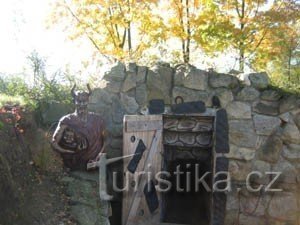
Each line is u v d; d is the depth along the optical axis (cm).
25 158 345
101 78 455
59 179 371
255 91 438
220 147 435
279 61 647
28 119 382
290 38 623
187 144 470
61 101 454
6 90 464
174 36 623
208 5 616
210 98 438
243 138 437
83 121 382
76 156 383
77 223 334
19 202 304
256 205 441
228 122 438
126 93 444
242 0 628
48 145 388
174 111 438
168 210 518
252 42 620
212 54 620
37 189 344
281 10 600
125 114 441
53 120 428
